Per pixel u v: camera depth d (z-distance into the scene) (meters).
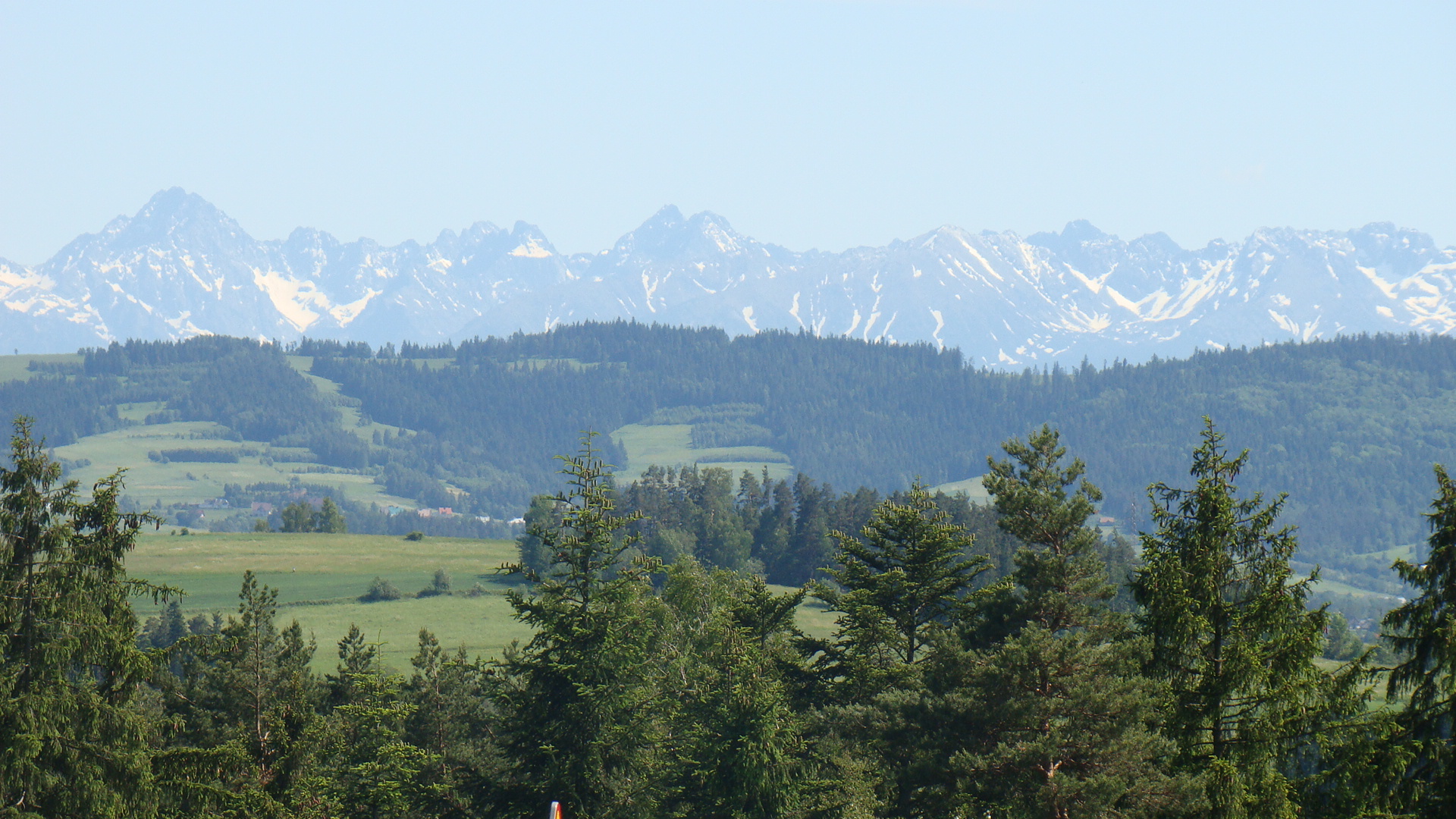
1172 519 70.19
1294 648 61.59
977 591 102.50
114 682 77.25
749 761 93.88
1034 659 86.25
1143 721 82.06
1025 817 80.94
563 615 101.69
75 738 72.56
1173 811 74.38
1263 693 62.75
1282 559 65.81
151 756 78.44
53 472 74.81
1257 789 60.19
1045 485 101.25
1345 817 56.00
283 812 88.81
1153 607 68.50
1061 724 85.38
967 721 93.06
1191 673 68.25
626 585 102.81
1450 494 55.81
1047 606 96.81
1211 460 69.25
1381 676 57.97
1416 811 54.06
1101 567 97.69
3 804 70.25
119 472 78.75
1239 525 67.44
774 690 97.81
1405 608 56.84
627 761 101.81
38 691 71.25
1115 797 78.69
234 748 83.00
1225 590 67.62
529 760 101.50
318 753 97.69
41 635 72.62
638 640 102.81
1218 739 65.50
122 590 78.12
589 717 100.25
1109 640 93.38
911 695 97.56
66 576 73.88
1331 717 58.41
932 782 90.44
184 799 81.06
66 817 71.31
